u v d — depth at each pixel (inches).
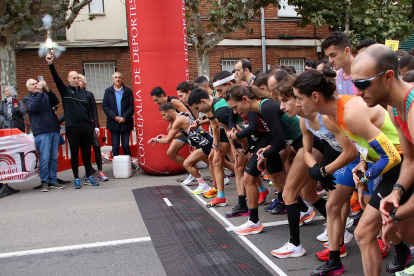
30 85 229.0
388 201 76.7
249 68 207.6
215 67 555.5
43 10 338.3
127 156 267.3
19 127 306.8
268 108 126.1
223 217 167.2
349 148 92.7
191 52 546.3
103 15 539.2
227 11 347.9
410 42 500.1
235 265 115.3
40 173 232.4
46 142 232.4
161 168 261.3
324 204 129.3
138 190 223.1
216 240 137.6
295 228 120.3
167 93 255.4
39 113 230.2
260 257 122.0
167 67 253.4
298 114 99.7
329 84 83.6
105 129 339.0
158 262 120.8
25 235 152.1
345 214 116.6
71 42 534.0
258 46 560.7
